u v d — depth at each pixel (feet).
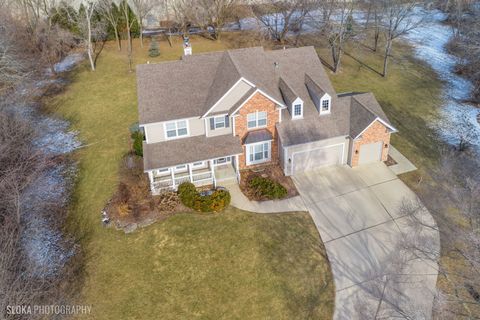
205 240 79.61
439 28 185.26
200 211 85.76
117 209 86.79
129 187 92.17
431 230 80.74
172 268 74.64
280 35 171.63
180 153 89.97
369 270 73.87
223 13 175.83
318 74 102.63
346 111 99.19
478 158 101.45
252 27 189.06
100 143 110.73
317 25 174.60
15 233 77.36
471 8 165.27
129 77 146.10
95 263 76.43
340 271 73.92
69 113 126.11
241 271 73.82
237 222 83.56
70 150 108.78
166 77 94.53
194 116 90.99
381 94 132.05
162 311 67.77
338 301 68.90
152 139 91.97
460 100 128.57
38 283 70.28
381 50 165.99
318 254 77.10
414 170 97.45
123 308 68.39
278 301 68.95
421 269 73.26
